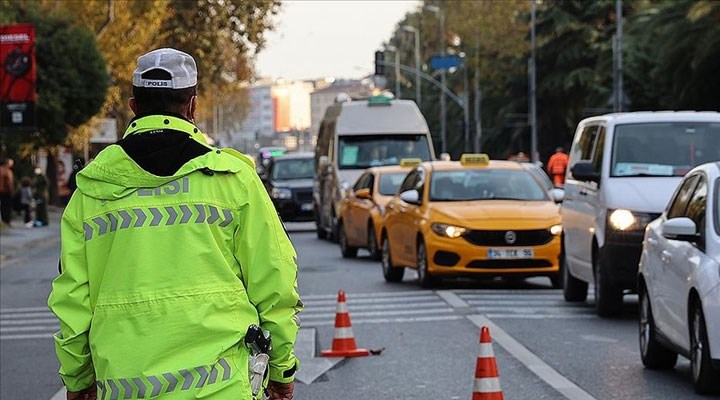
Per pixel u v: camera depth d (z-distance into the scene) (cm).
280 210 4728
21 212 5516
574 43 9075
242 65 6444
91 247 507
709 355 1120
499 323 1723
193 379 489
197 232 502
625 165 1741
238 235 510
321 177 3928
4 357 1543
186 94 529
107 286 501
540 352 1464
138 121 521
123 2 5353
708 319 1114
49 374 1402
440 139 13075
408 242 2244
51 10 5041
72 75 4922
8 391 1289
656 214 1653
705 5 5747
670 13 6253
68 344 509
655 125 1792
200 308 495
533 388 1233
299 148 17962
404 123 3719
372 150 3688
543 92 9225
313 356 1462
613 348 1491
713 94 6312
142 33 5472
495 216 2114
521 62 9675
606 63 8469
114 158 508
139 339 491
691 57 6138
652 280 1310
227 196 509
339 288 2255
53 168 6225
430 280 2162
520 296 2048
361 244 2975
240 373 498
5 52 3597
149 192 506
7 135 4816
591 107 8650
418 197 2264
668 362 1331
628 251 1655
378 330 1684
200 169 508
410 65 15750
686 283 1177
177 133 514
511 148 10006
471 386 1256
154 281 496
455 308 1895
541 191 2270
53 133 5006
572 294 1947
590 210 1772
